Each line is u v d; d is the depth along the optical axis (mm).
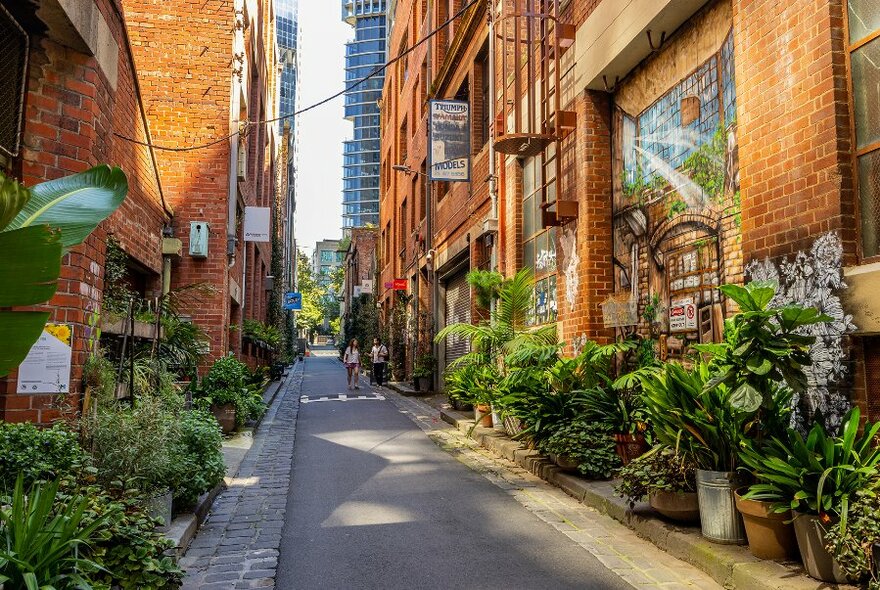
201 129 13320
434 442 10852
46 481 4062
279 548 5219
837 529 3754
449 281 20688
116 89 7000
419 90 24172
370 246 56594
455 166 15602
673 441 5098
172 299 9648
